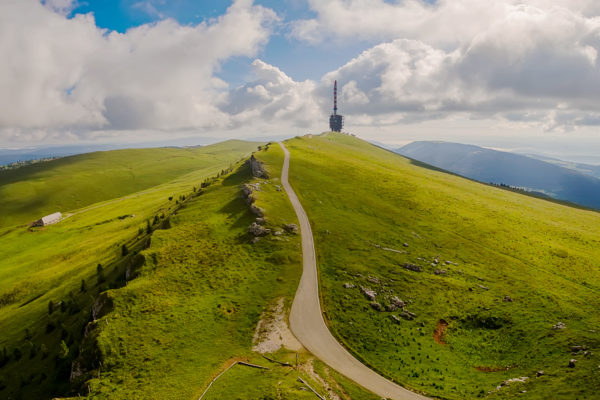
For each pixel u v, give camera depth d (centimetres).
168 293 7044
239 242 9138
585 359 4922
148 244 9369
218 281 7506
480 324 6575
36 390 6278
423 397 4559
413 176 18538
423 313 6794
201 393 4553
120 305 6612
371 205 12319
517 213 13512
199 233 9569
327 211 11438
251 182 13400
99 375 5084
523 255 9469
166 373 5031
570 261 9244
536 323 6359
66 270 12500
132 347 5578
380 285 7581
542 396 4125
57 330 8031
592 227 13125
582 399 3888
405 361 5438
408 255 9000
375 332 6156
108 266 11025
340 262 8369
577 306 6956
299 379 4769
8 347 8144
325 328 6153
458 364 5456
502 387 4594
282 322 6259
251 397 4303
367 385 4803
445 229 10881
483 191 17950
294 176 14825
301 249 8900
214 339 5816
